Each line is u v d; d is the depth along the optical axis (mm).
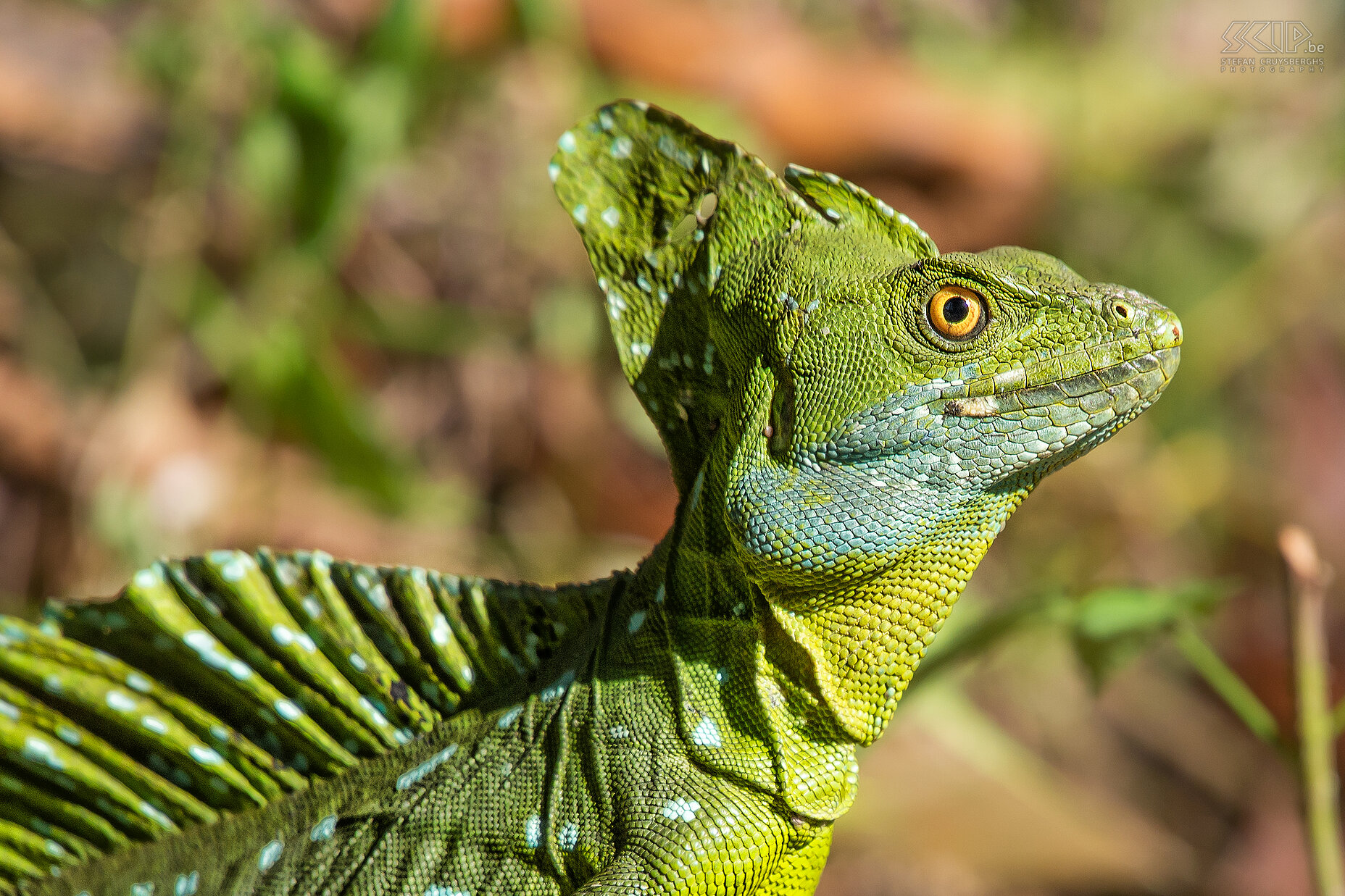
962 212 9141
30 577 7941
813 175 3738
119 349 8680
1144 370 3562
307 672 3863
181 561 3811
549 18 7902
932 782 7754
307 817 3879
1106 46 10164
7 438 7969
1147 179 9836
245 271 7922
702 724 3613
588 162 3910
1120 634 4918
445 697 3943
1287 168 9945
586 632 3955
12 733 3900
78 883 3984
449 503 8188
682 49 8414
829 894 8281
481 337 8500
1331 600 9766
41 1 8703
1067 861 8148
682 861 3418
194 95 7613
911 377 3551
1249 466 10008
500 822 3676
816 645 3625
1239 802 9633
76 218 8727
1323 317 10234
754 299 3711
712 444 3832
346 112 7254
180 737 3918
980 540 3680
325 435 7879
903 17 9945
